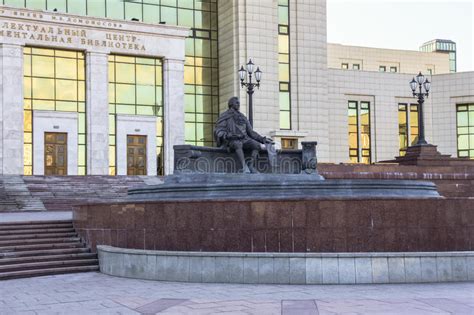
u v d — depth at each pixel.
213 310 11.50
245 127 22.66
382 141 58.00
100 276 16.89
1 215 26.02
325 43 54.34
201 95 52.59
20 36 42.31
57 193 33.03
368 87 57.75
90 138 44.28
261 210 15.97
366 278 14.64
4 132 41.53
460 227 16.08
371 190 18.58
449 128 59.53
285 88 52.69
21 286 15.24
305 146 23.47
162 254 15.76
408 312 10.98
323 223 15.78
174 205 16.70
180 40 48.03
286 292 13.48
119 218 17.92
